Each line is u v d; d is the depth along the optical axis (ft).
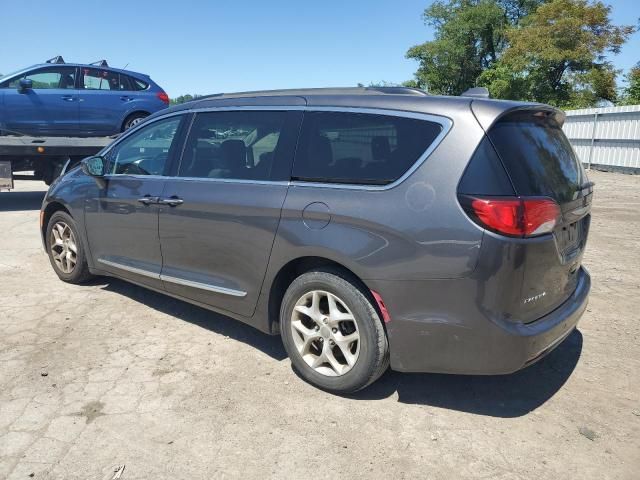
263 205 11.35
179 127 13.85
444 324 9.41
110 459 8.89
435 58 153.89
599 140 60.90
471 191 9.13
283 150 11.53
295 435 9.60
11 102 32.24
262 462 8.87
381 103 10.56
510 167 9.24
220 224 12.17
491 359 9.27
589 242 24.62
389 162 10.03
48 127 33.58
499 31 144.56
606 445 9.46
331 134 10.96
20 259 20.42
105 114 35.24
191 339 13.52
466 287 9.12
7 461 8.78
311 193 10.75
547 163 10.17
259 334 13.92
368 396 10.97
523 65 119.24
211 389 11.10
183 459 8.92
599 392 11.25
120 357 12.45
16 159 31.01
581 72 120.47
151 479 8.45
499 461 9.00
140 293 16.79
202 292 12.93
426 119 9.88
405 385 11.44
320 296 10.92
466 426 10.00
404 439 9.55
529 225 9.03
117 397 10.71
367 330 10.20
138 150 14.76
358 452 9.16
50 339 13.33
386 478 8.55
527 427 9.99
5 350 12.67
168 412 10.24
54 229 17.43
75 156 31.81
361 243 9.95
